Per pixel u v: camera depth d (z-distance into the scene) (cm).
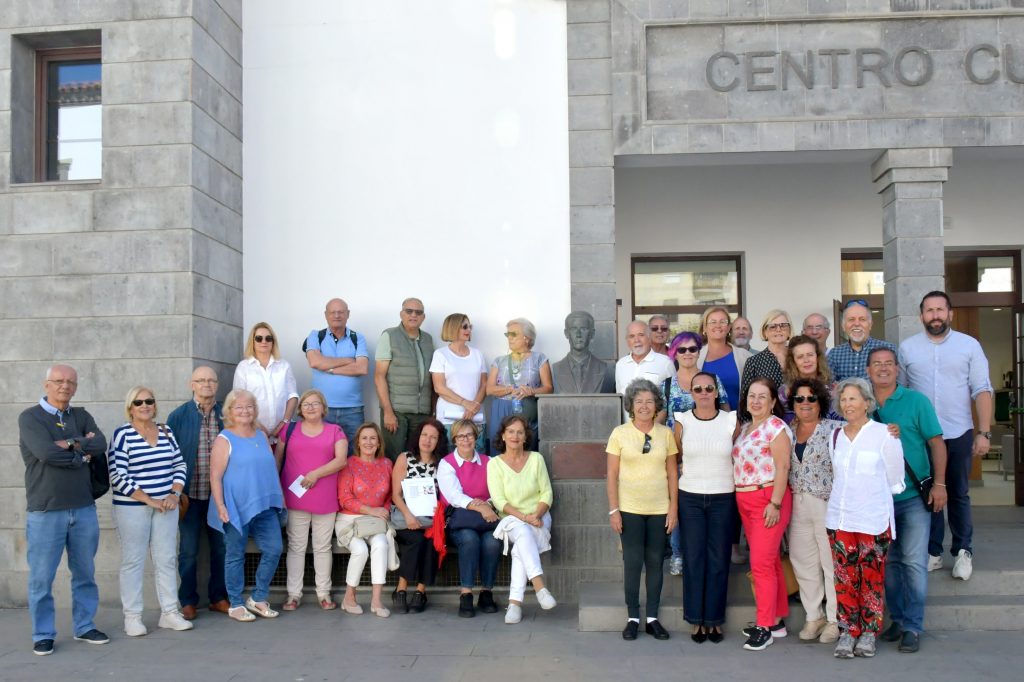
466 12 863
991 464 1265
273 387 777
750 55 820
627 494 638
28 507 626
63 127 827
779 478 604
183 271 770
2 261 787
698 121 823
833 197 1091
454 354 808
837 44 815
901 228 805
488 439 822
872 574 586
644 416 635
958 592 673
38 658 611
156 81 782
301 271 866
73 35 802
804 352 633
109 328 774
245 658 603
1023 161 1080
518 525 702
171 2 782
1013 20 805
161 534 681
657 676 550
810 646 611
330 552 746
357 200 866
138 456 670
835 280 1088
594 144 838
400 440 807
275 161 873
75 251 781
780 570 627
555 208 849
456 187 859
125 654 618
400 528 735
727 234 1098
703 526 625
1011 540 798
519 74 856
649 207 1107
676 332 1121
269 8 880
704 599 626
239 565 707
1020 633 637
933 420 607
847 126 809
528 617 707
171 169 776
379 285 861
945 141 802
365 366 816
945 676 543
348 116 870
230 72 855
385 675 560
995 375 1208
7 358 780
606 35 841
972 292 1114
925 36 809
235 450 698
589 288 835
